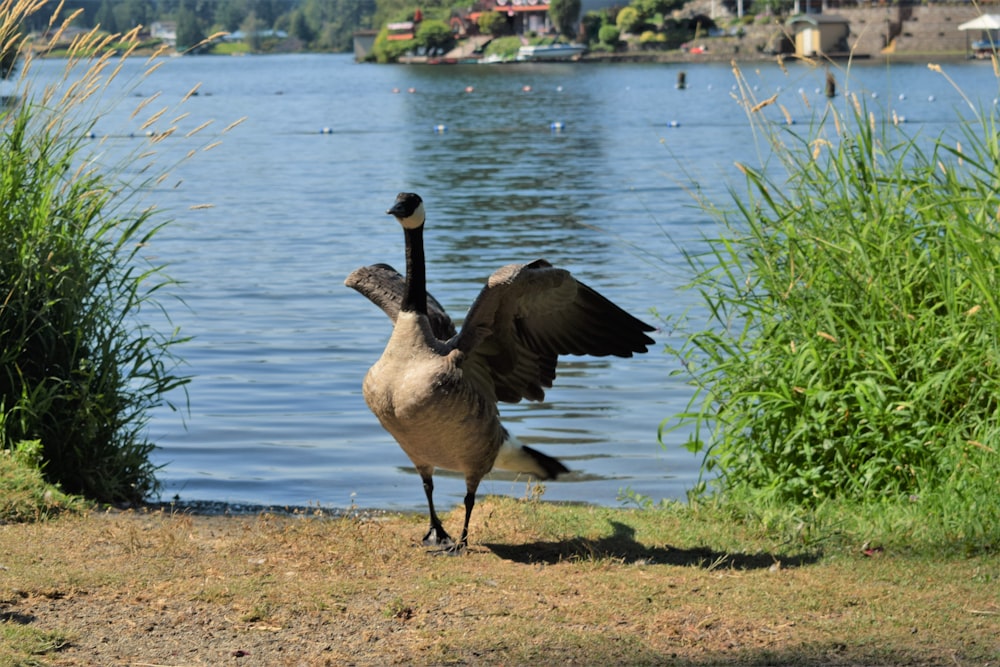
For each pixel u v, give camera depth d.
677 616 5.92
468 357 7.21
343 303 17.84
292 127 60.09
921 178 9.38
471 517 8.20
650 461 10.63
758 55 112.75
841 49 108.31
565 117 63.53
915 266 8.84
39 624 5.66
